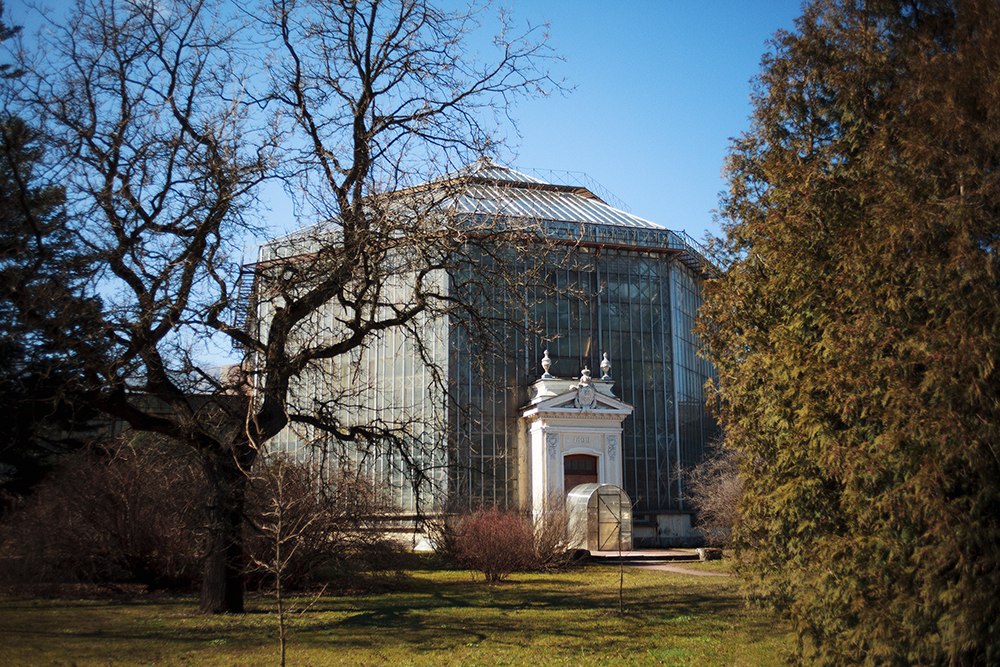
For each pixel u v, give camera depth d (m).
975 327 8.83
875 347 9.52
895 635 9.16
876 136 10.25
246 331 16.50
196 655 13.20
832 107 11.29
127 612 18.25
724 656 12.96
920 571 8.86
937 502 8.57
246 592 22.20
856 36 10.95
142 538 22.64
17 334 14.40
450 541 26.77
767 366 11.11
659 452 48.47
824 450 9.90
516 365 46.53
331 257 16.41
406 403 44.28
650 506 47.56
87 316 14.56
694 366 53.78
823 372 10.07
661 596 22.03
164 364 15.45
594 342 48.53
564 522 31.94
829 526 10.32
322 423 17.98
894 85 10.56
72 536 22.25
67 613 18.06
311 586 23.47
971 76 9.48
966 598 8.50
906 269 9.46
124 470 22.80
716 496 36.19
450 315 18.50
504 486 44.53
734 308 12.30
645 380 49.12
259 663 12.60
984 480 8.62
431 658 13.09
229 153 15.36
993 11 9.55
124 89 15.90
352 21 17.42
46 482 24.14
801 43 11.83
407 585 24.81
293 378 17.89
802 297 10.70
